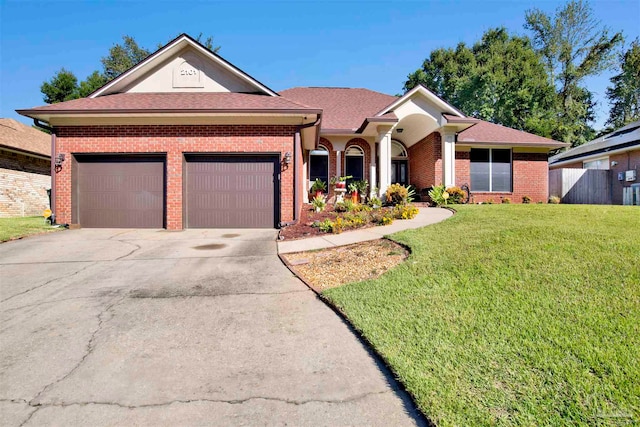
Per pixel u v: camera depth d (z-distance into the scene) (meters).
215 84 11.66
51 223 9.98
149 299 4.24
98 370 2.68
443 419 2.00
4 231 8.70
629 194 15.91
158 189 10.27
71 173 10.04
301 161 11.52
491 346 2.74
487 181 15.76
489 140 15.45
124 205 10.26
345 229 8.73
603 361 2.44
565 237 5.39
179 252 6.85
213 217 10.27
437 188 12.61
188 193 10.24
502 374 2.38
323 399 2.29
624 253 4.48
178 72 11.63
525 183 15.92
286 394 2.35
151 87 11.60
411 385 2.33
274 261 6.09
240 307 3.96
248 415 2.14
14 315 3.76
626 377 2.26
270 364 2.75
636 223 6.53
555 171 17.17
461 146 15.52
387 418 2.10
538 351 2.62
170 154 10.09
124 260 6.20
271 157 10.34
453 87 32.00
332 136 15.66
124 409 2.21
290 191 10.20
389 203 12.47
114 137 10.06
